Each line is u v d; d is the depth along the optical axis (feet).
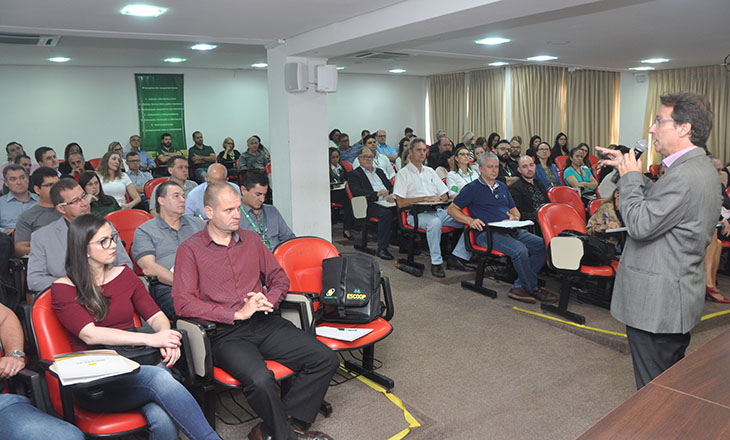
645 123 30.63
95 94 29.60
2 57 23.91
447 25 10.86
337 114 36.40
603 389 9.31
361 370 9.58
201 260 7.60
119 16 11.28
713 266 13.69
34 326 6.36
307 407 7.34
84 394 5.97
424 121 39.96
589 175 21.98
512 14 9.83
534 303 13.51
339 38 12.72
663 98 6.43
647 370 6.77
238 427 7.84
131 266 9.41
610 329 11.57
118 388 6.16
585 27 15.92
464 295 14.34
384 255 18.12
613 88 31.63
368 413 8.26
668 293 6.43
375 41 12.62
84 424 6.00
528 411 8.57
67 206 8.74
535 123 31.76
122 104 30.40
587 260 12.26
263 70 34.09
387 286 9.02
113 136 30.37
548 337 11.58
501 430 8.03
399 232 18.54
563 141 28.68
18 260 10.36
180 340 6.86
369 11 11.52
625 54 22.50
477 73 34.09
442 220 16.62
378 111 37.96
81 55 23.97
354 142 37.40
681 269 6.40
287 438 6.89
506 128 33.06
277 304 7.80
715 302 13.57
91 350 6.47
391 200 17.89
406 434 7.67
